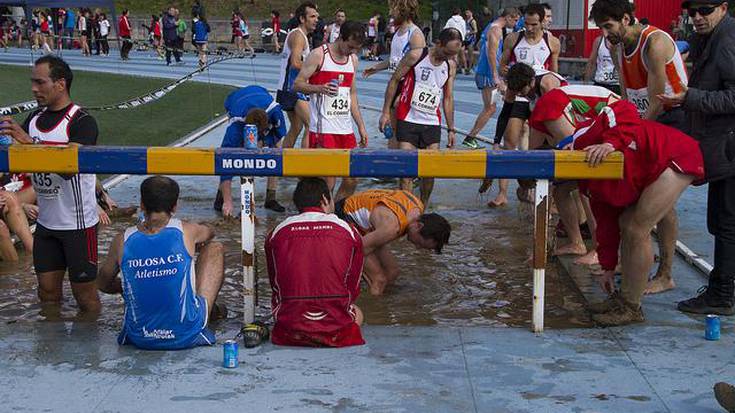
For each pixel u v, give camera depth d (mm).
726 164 6270
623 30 6848
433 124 10047
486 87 12344
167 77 31125
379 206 7078
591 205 6449
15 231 8562
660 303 6824
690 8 6461
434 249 7039
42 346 5844
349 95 9984
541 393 5070
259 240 9227
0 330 6207
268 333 5973
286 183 12477
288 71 11234
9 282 7730
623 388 5145
